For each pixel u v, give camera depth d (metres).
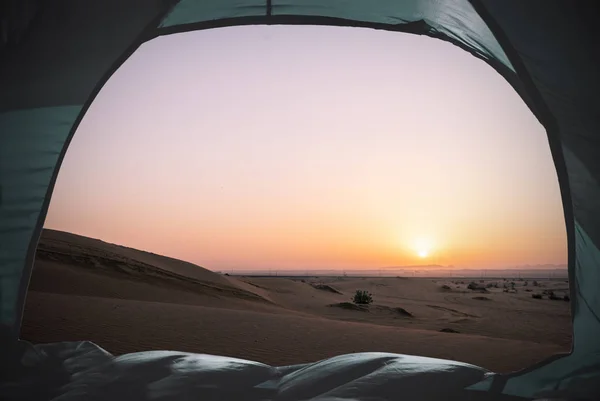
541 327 20.97
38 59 3.78
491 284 76.94
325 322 11.78
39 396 2.96
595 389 2.99
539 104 3.44
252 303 22.64
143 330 8.88
